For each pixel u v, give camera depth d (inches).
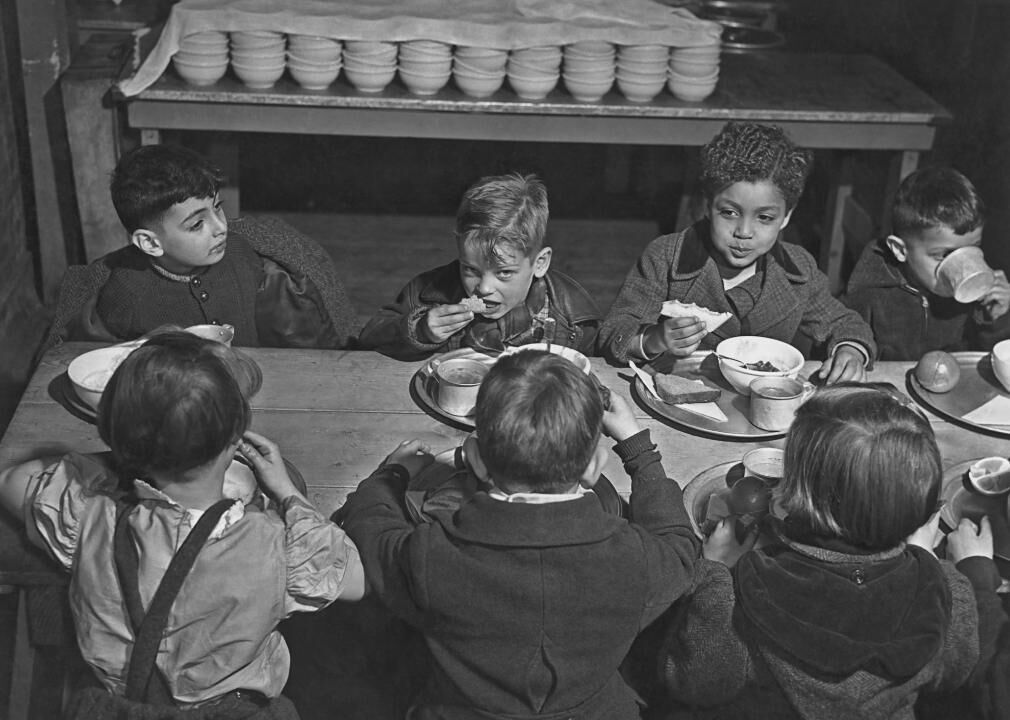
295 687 87.8
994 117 170.2
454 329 94.8
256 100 158.4
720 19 199.3
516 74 161.5
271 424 88.0
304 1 164.2
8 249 166.1
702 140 166.2
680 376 97.0
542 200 97.0
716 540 74.0
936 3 191.8
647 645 81.4
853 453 61.8
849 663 62.1
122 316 107.3
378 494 73.2
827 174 210.4
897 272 112.2
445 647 65.0
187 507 65.3
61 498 67.4
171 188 99.0
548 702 63.9
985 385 97.1
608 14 163.5
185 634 63.2
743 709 67.4
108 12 201.2
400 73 162.7
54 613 78.5
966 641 67.1
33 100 165.8
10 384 152.6
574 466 63.0
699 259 105.7
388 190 225.0
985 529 75.8
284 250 116.3
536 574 61.9
